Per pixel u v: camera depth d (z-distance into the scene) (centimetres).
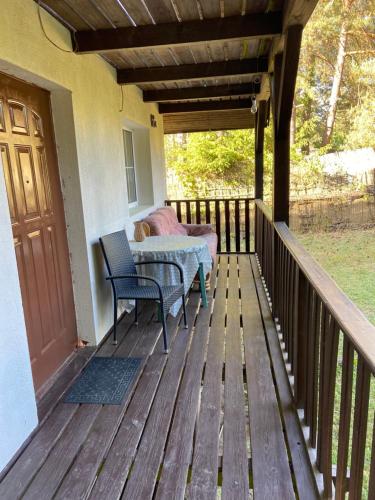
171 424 212
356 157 1085
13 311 192
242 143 1332
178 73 393
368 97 1060
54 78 253
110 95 375
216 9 257
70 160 289
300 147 1188
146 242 395
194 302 410
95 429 210
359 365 119
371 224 922
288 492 166
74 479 177
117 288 319
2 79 220
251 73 386
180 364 279
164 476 176
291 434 199
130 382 256
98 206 332
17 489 172
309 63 1124
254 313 372
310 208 1009
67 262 300
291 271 259
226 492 167
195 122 693
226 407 227
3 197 186
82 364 284
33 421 208
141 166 573
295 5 212
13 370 191
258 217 573
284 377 254
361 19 1023
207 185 1380
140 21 269
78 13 251
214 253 466
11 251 192
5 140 221
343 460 138
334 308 139
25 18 219
